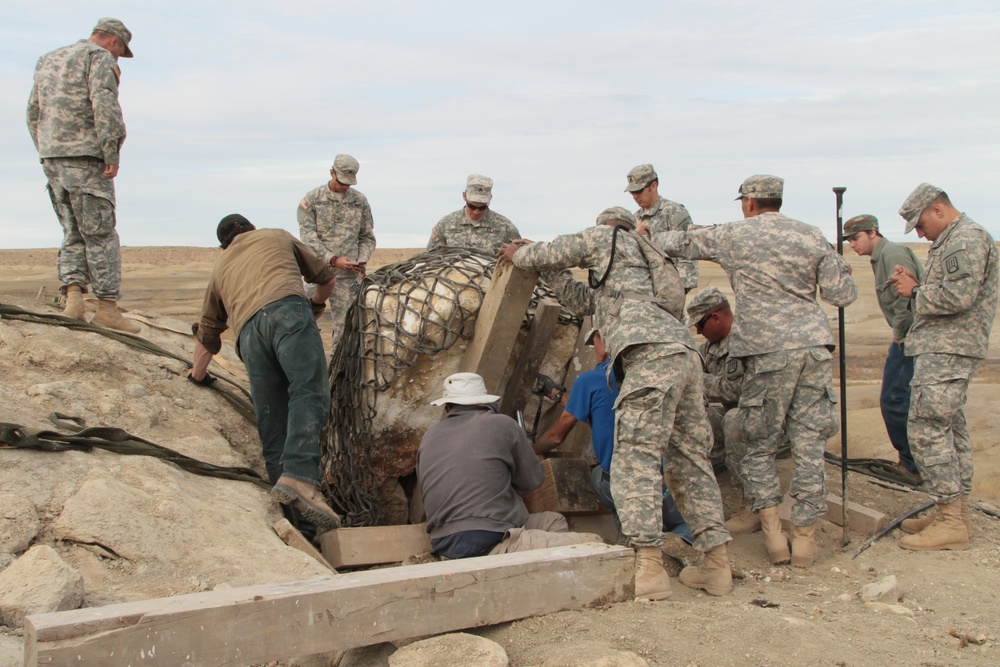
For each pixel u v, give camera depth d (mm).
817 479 5160
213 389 6184
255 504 4723
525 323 5754
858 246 7008
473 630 3426
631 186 7934
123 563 3719
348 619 3062
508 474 4637
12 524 3646
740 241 5277
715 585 4598
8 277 51562
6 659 2811
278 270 5023
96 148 6176
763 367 5195
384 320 5605
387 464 5715
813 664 3301
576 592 3641
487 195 7820
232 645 2857
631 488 4348
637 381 4375
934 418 5395
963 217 5387
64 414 4949
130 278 55000
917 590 4723
